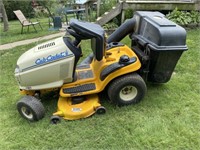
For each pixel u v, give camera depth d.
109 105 3.18
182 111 3.02
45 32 8.03
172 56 2.97
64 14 10.57
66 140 2.65
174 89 3.51
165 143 2.53
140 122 2.83
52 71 2.91
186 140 2.56
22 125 2.95
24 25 8.24
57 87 3.04
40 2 13.64
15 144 2.65
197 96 3.33
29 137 2.73
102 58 2.90
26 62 2.94
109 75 2.95
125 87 3.01
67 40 2.92
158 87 3.56
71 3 11.61
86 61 3.65
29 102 2.90
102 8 7.77
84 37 2.80
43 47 3.01
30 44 6.40
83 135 2.70
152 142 2.55
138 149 2.49
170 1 6.80
